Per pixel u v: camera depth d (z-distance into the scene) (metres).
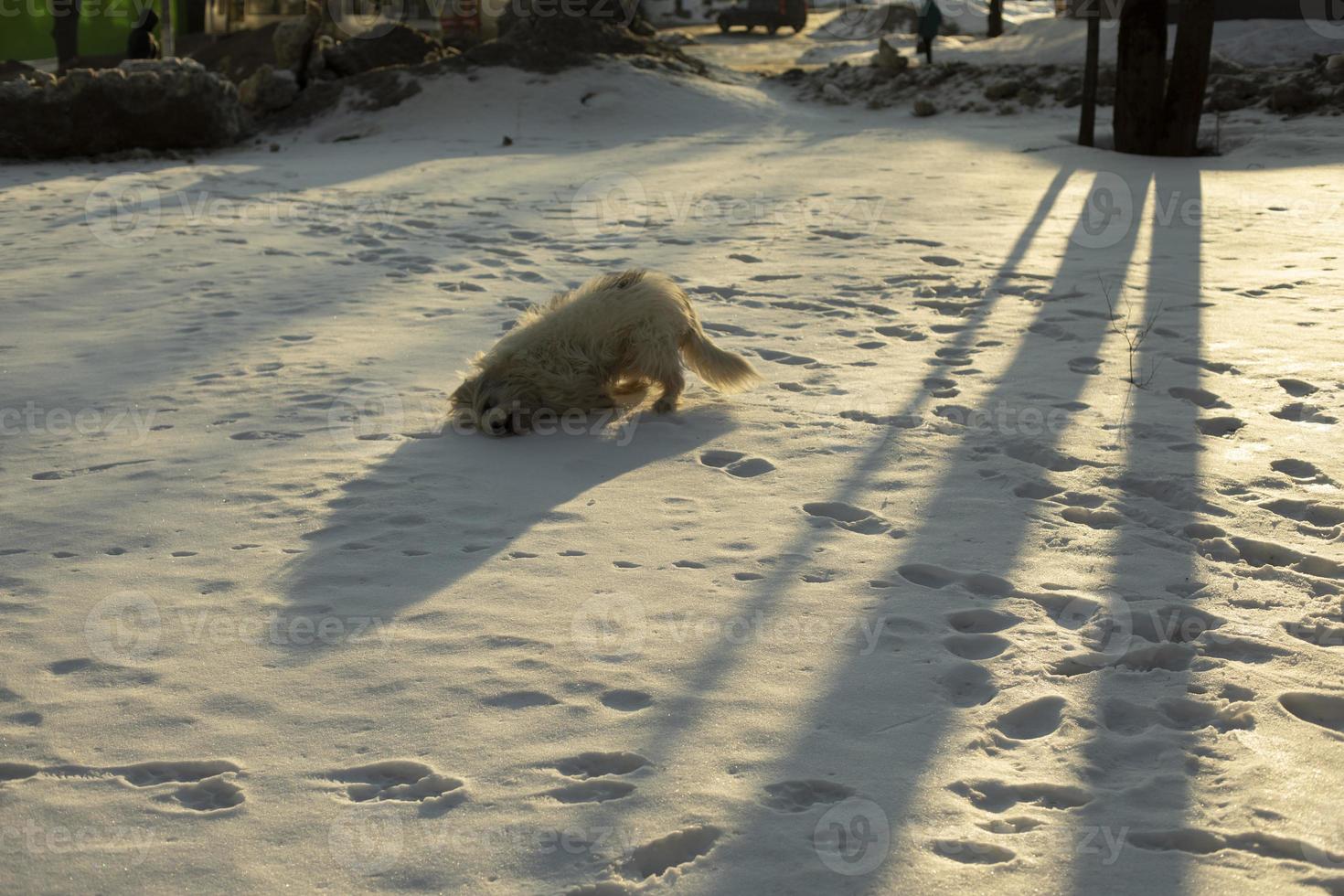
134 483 5.99
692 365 7.06
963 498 5.60
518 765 3.55
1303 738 3.64
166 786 3.48
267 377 7.80
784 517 5.41
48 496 5.83
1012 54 29.61
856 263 11.13
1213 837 3.18
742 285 10.30
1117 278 10.26
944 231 12.74
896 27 44.94
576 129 25.47
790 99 28.91
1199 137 19.91
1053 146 19.89
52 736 3.75
